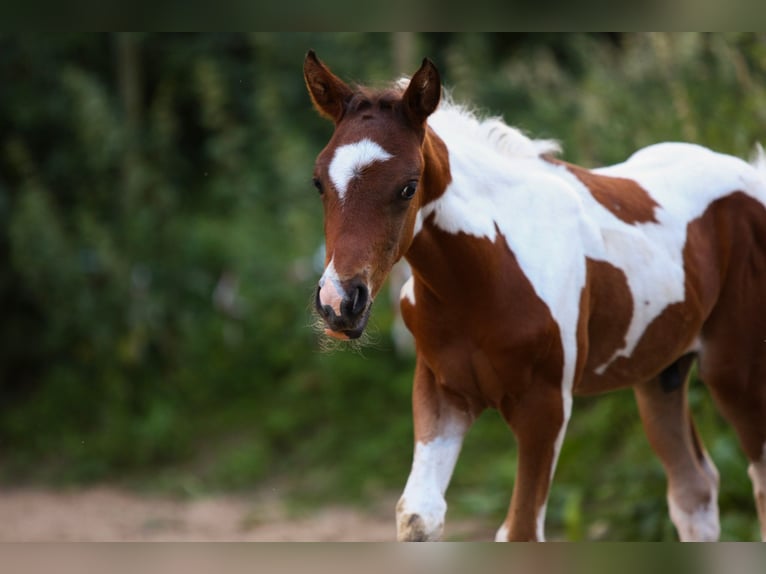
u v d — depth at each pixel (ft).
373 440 41.04
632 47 43.91
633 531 28.32
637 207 21.50
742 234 22.67
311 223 47.21
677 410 23.41
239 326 47.57
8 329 50.62
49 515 38.04
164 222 49.83
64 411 46.55
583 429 33.78
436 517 18.88
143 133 53.83
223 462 42.09
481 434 39.27
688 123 32.45
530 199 19.67
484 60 52.24
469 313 18.76
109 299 47.32
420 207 17.87
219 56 58.18
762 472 22.67
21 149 49.24
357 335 16.10
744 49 36.37
